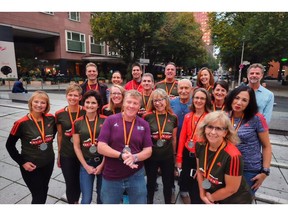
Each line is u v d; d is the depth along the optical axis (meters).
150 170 2.51
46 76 23.11
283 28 14.66
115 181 1.95
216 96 2.80
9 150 2.16
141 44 21.64
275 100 13.05
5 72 18.45
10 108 8.21
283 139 5.07
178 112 2.96
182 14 22.38
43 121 2.31
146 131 2.05
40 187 2.33
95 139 2.31
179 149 2.64
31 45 24.39
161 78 30.48
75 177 2.49
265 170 2.01
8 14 18.28
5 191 2.98
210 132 1.71
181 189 2.74
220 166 1.73
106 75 26.64
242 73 26.36
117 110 2.76
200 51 26.89
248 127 2.02
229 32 18.83
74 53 24.59
